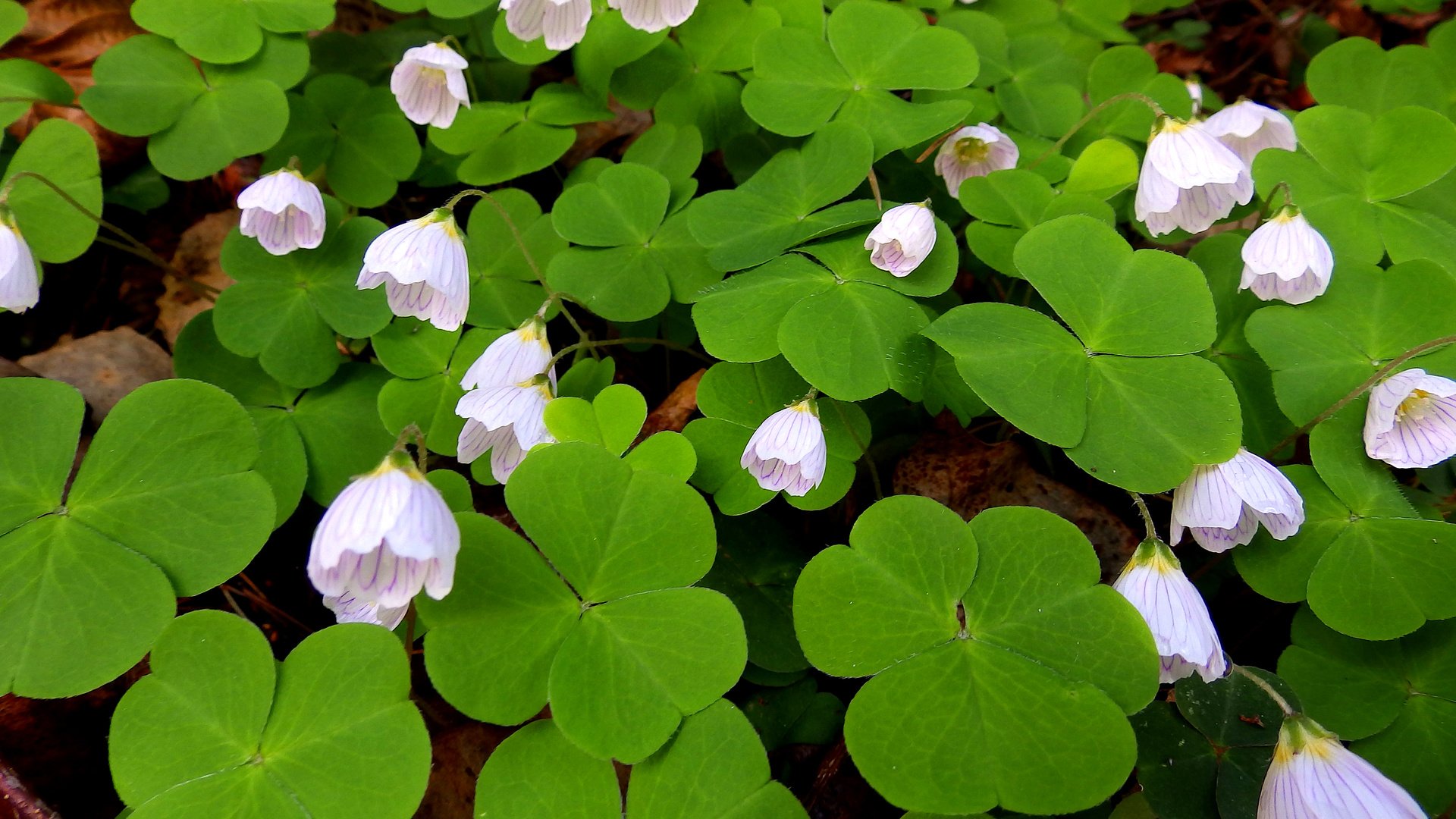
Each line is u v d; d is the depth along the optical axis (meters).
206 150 0.22
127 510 0.16
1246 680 0.17
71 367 0.22
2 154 0.24
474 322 0.21
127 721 0.15
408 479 0.14
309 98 0.23
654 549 0.16
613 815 0.15
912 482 0.20
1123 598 0.15
